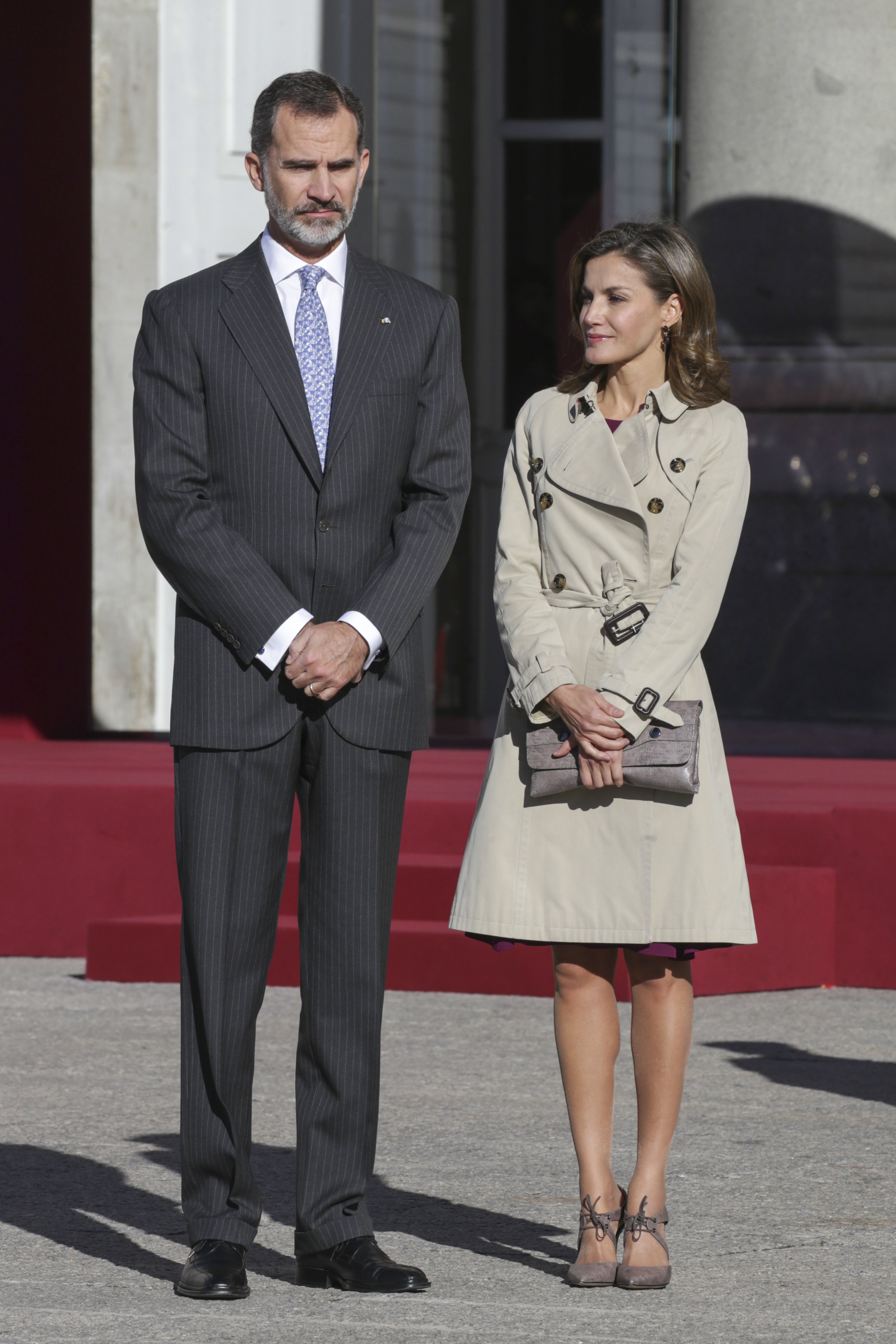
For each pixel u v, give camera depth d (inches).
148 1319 510.0
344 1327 503.2
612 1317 511.2
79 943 1067.3
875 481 1309.1
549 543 557.9
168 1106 738.8
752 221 1330.0
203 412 537.3
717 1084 772.6
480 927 547.5
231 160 1419.8
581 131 1493.6
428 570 541.0
